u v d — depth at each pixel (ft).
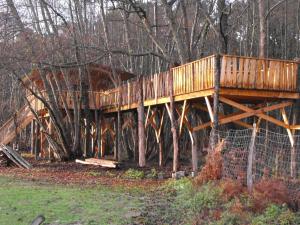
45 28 102.06
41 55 84.02
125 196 48.98
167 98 67.87
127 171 70.44
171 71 65.77
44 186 56.39
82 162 85.56
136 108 84.84
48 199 46.29
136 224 36.27
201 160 87.20
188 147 112.57
